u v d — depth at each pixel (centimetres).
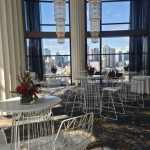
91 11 778
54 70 952
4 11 507
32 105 268
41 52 1050
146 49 1007
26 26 998
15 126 294
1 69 516
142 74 866
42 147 228
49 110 366
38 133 361
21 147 238
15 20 552
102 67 1077
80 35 984
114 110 574
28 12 1000
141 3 992
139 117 519
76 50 985
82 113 570
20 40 587
